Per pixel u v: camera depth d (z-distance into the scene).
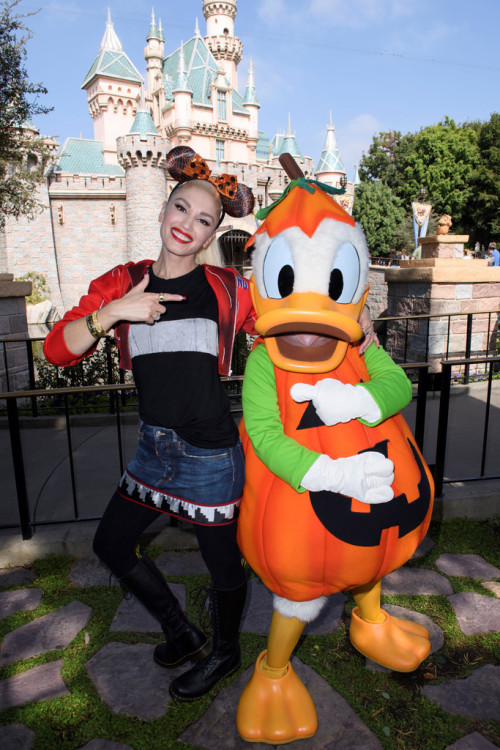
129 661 2.32
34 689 2.17
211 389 1.81
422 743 1.89
